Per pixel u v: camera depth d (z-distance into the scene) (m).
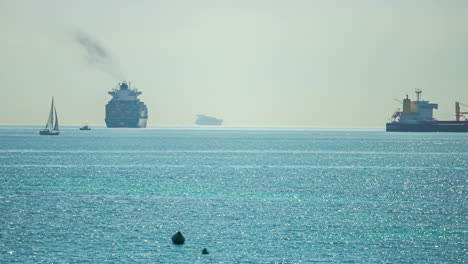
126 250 179.38
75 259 169.62
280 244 187.88
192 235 198.62
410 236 199.38
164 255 174.50
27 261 167.50
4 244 184.88
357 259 172.12
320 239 194.62
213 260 170.12
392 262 169.38
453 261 170.50
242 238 195.38
